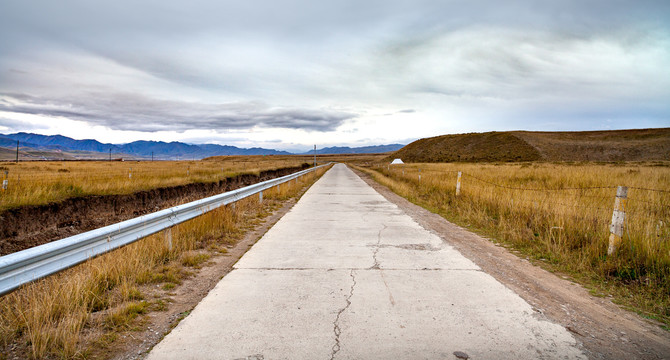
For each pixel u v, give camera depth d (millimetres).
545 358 2846
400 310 3732
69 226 10102
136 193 13352
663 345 3133
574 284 4758
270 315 3586
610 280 4902
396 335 3180
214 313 3635
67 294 3590
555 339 3170
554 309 3863
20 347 2926
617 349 3031
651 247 5199
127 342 3068
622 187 5371
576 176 15758
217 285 4488
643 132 94688
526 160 81500
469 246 6742
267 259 5703
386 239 7223
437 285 4527
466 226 8938
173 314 3664
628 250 5406
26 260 3252
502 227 8117
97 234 4246
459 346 3006
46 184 12422
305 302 3928
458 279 4781
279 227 8469
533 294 4301
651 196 9992
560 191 10938
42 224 9469
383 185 23391
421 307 3820
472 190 13055
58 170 27875
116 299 3967
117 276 4379
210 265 5453
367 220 9531
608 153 81312
